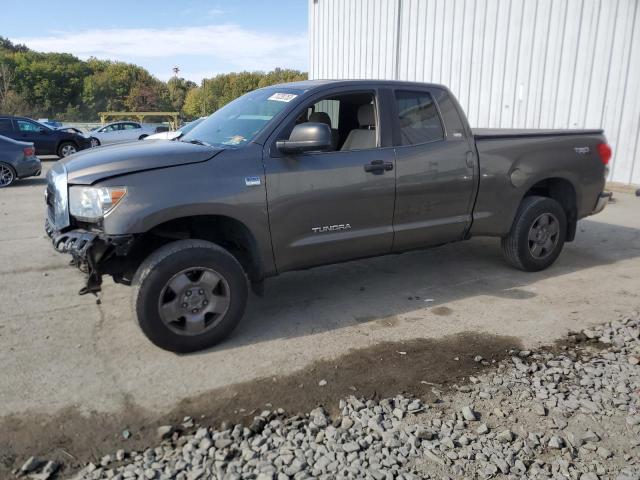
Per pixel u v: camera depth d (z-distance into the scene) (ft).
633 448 9.34
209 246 12.55
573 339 13.48
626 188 33.76
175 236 13.03
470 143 16.56
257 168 13.09
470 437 9.57
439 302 16.12
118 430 9.88
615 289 17.24
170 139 16.07
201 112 303.27
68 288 17.22
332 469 8.71
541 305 15.87
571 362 12.26
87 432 9.80
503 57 40.22
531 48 38.19
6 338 13.58
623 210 29.53
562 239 18.98
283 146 13.24
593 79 34.94
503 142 17.22
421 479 8.54
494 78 41.11
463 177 16.33
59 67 280.92
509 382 11.43
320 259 14.52
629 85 33.24
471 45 42.68
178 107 325.21
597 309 15.56
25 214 29.66
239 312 13.12
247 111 14.94
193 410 10.49
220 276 12.70
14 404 10.64
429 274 18.76
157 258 12.05
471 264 19.88
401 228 15.56
